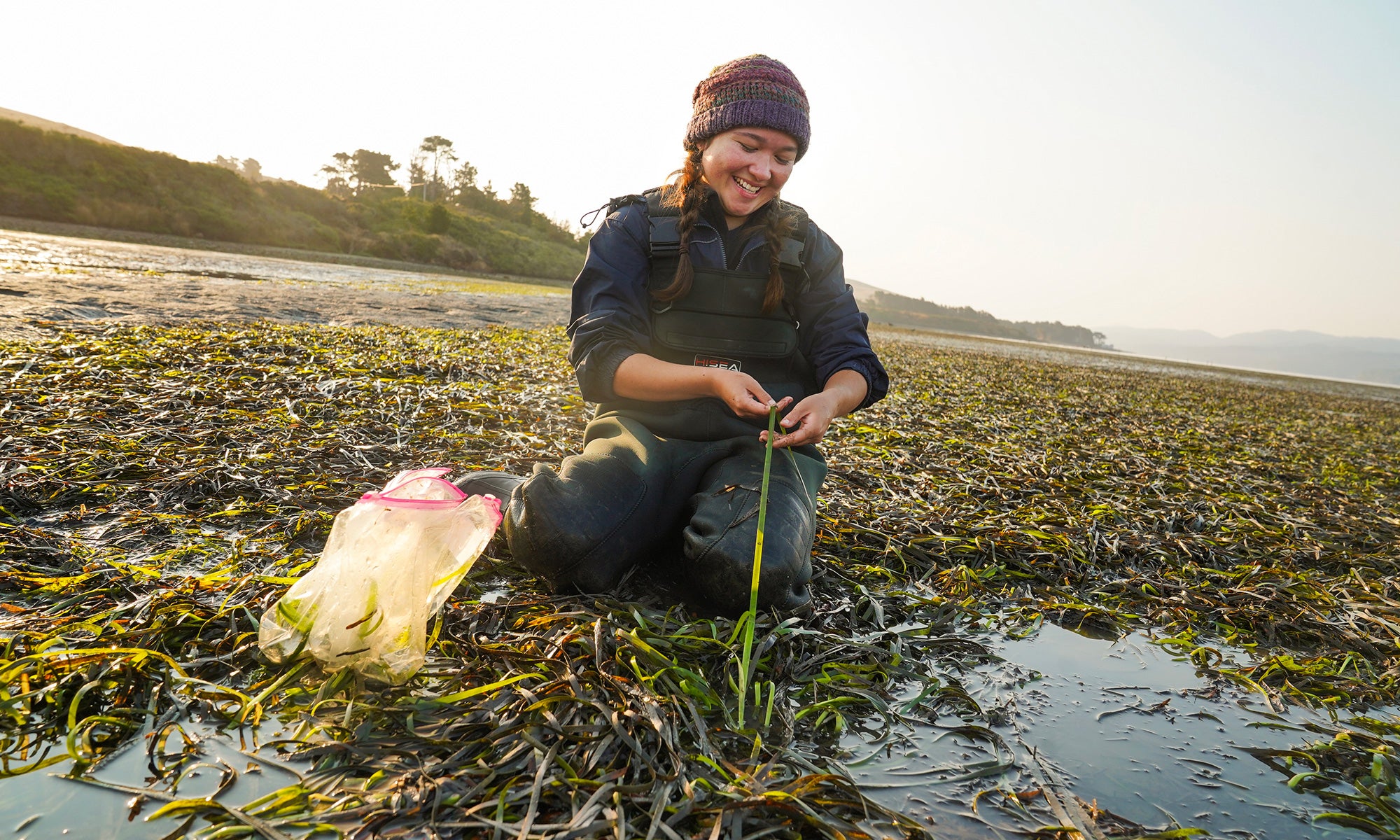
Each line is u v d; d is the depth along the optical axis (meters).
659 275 2.45
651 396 2.31
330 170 125.12
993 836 1.34
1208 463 5.94
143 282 10.93
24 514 2.51
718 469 2.29
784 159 2.33
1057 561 2.99
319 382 4.94
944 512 3.48
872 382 2.53
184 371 4.83
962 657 2.13
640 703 1.54
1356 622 2.66
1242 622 2.61
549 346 9.13
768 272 2.41
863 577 2.68
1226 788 1.58
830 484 3.87
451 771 1.36
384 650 1.58
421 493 1.77
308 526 2.56
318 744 1.41
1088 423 7.88
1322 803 1.56
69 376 4.29
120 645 1.69
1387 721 1.97
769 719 1.61
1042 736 1.73
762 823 1.29
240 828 1.17
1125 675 2.12
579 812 1.25
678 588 2.30
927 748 1.63
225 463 3.03
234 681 1.61
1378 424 12.91
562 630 1.89
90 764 1.32
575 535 2.04
